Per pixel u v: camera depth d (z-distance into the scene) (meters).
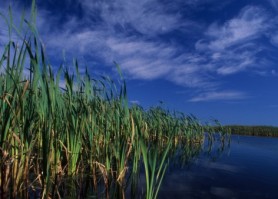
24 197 3.10
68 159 3.80
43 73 2.67
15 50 2.75
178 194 4.15
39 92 3.33
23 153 2.98
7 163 2.85
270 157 8.97
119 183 3.72
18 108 2.84
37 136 3.20
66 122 3.71
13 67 2.70
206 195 4.18
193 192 4.30
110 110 4.47
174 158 7.70
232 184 4.98
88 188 4.11
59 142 3.60
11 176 2.99
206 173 5.90
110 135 4.43
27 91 3.10
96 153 4.32
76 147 3.80
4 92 2.77
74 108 3.79
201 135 13.38
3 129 2.70
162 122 9.02
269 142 15.66
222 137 13.72
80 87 3.96
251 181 5.30
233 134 24.81
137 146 3.93
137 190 4.16
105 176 3.69
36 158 3.56
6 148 2.84
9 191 3.13
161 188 4.45
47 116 2.76
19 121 2.89
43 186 2.95
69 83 3.58
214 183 5.00
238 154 9.50
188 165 6.78
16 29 2.59
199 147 11.16
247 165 7.21
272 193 4.45
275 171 6.45
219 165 7.03
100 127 4.48
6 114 2.70
